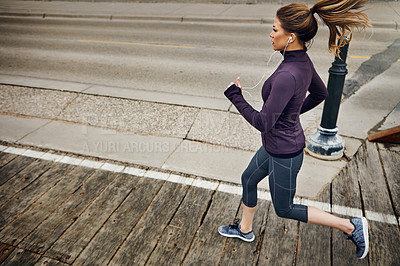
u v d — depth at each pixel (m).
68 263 2.64
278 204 2.31
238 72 7.02
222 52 8.58
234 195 3.38
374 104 5.40
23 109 5.21
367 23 1.90
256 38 9.94
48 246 2.79
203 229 2.97
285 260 2.67
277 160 2.16
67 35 10.88
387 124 4.74
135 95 5.62
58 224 3.03
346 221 2.28
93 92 5.71
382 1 12.89
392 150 4.07
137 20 13.11
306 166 3.82
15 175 3.70
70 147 4.22
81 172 3.75
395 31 10.11
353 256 2.69
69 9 14.88
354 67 7.11
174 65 7.59
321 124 3.94
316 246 2.79
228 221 3.06
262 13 12.64
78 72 7.14
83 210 3.19
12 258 2.68
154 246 2.80
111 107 5.20
